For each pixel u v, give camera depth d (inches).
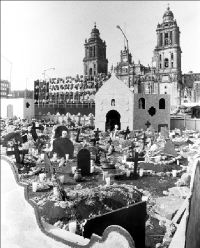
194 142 605.3
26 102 1862.7
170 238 256.5
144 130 1195.3
